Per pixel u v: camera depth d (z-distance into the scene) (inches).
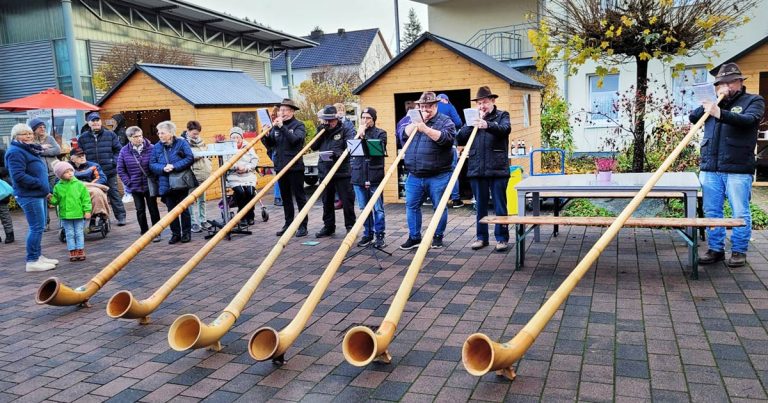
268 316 189.5
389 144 404.8
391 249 273.9
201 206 345.4
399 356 152.7
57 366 157.9
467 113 232.7
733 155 208.7
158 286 233.1
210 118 481.4
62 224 310.7
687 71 571.5
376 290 210.5
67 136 629.6
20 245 335.9
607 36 356.5
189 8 768.3
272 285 224.1
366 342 144.7
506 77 363.6
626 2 362.6
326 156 301.3
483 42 830.5
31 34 717.9
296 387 138.6
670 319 168.1
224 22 845.2
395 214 367.6
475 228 310.3
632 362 141.9
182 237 318.0
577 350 150.3
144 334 179.2
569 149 536.1
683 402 122.1
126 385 144.4
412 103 348.5
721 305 177.2
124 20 748.0
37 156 267.3
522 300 191.2
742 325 161.2
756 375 132.4
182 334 154.3
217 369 150.7
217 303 207.0
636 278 208.7
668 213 308.0
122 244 324.2
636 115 387.2
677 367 138.2
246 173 346.6
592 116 624.7
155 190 322.3
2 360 163.8
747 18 374.9
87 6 702.5
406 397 131.0
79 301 196.5
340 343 163.9
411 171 263.7
